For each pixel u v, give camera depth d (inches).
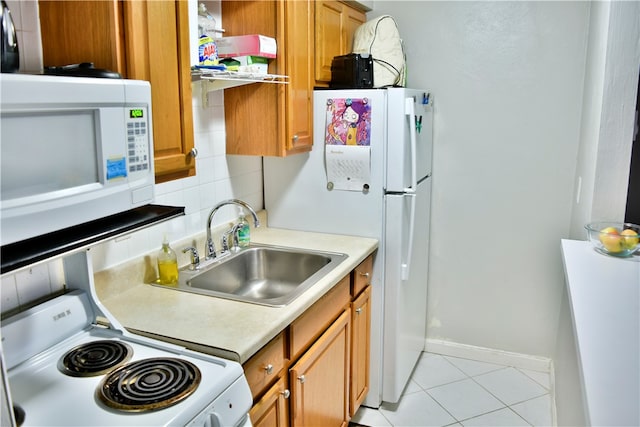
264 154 90.6
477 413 104.1
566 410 80.7
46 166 39.8
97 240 44.5
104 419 43.7
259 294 93.0
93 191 43.9
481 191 118.7
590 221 79.2
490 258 120.8
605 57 74.3
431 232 124.5
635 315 50.4
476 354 125.6
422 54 117.8
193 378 49.6
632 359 41.7
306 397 73.4
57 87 39.5
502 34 111.2
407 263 100.0
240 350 55.2
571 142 110.1
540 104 111.0
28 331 52.2
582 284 59.7
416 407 106.4
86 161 43.4
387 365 103.7
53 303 55.6
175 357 54.0
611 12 72.9
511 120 113.7
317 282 76.0
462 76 115.5
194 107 85.0
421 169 107.8
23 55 47.9
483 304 123.4
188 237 86.4
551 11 107.1
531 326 120.4
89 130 43.4
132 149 47.9
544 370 120.4
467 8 112.7
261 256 93.9
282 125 87.8
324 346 78.0
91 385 48.8
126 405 45.0
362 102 94.7
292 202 105.0
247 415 54.1
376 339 102.5
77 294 58.4
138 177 49.1
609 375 39.3
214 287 84.0
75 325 57.3
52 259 40.4
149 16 55.9
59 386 48.6
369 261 98.0
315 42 96.7
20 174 37.8
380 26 106.4
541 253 116.7
